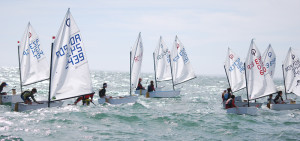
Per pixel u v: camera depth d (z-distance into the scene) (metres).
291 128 15.23
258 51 20.97
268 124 16.19
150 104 24.55
